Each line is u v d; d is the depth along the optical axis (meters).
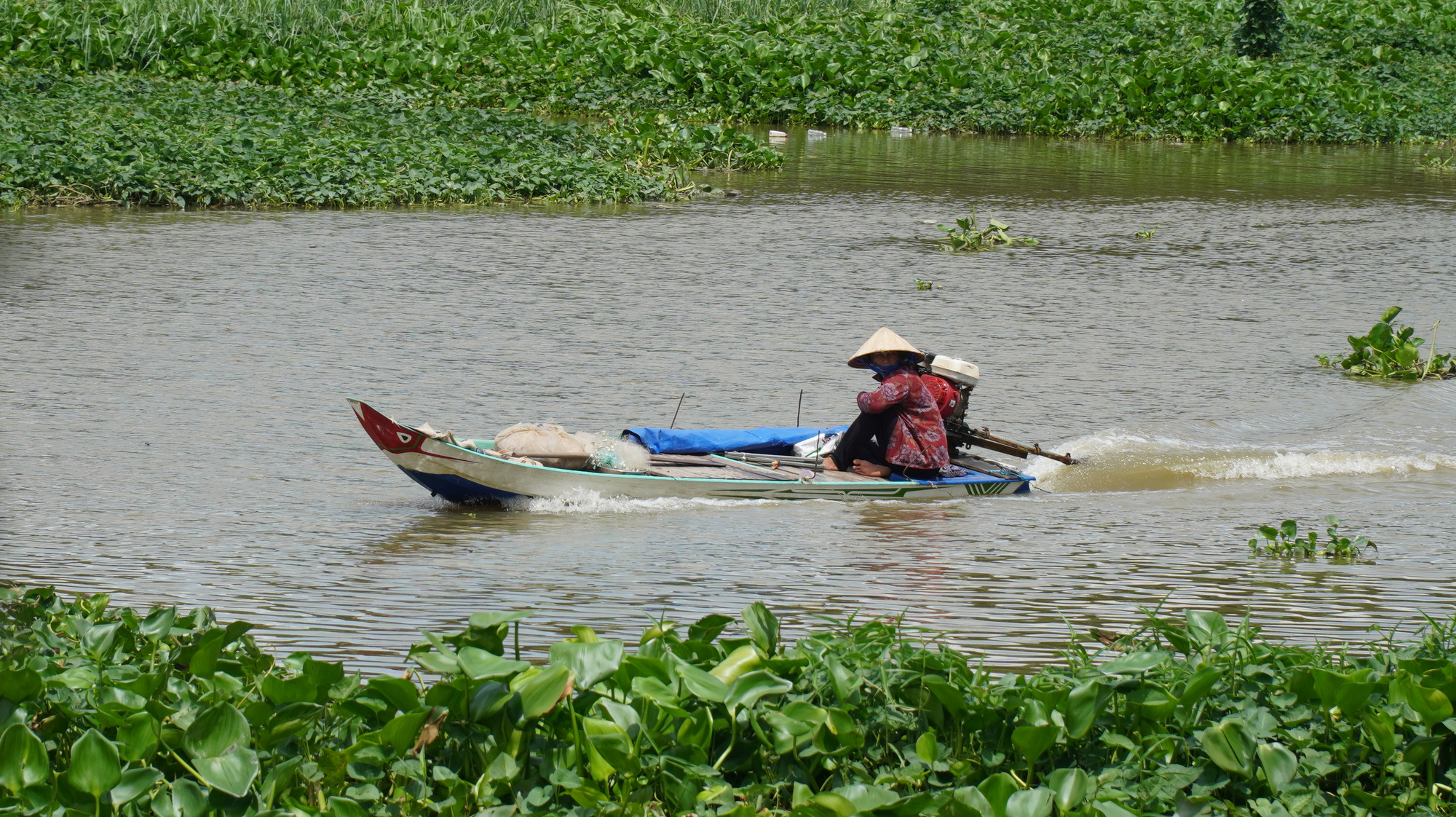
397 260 52.12
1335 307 49.66
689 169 78.06
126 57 91.06
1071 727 15.61
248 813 14.38
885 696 16.45
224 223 58.09
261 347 39.47
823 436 31.84
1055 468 32.16
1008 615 22.25
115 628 17.33
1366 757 16.08
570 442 28.50
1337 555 25.75
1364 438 34.84
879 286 50.59
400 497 28.42
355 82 91.56
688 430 30.95
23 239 52.91
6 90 76.50
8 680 15.24
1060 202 70.69
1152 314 47.78
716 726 15.89
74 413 32.81
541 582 23.41
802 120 98.81
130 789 14.38
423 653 15.88
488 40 100.31
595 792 14.74
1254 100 100.19
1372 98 104.56
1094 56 110.44
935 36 108.94
